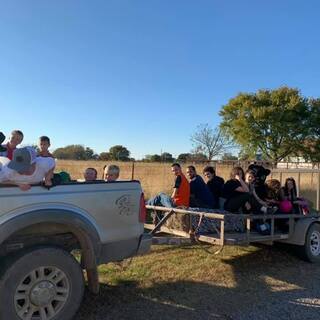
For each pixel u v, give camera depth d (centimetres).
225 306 532
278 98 5656
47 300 423
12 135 658
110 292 555
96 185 470
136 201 503
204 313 506
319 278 678
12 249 434
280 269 715
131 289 570
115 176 669
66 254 435
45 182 431
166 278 623
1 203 404
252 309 528
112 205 480
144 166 2614
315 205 1375
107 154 5875
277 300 565
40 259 418
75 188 454
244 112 5762
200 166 2627
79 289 443
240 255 782
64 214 437
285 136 5678
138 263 688
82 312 489
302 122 5662
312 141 5781
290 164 4988
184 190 779
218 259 742
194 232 672
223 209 788
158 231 736
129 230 495
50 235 458
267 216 720
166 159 6216
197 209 721
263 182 840
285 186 844
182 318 487
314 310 536
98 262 475
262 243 780
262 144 5828
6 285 402
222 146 6309
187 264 699
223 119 6088
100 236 468
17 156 409
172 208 736
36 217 418
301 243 761
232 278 647
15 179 413
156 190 1830
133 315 488
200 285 605
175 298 548
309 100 5706
